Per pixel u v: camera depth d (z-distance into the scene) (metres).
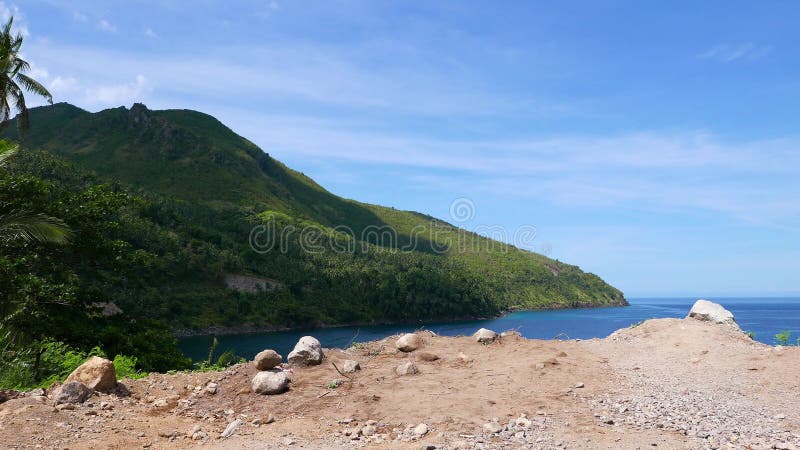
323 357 8.84
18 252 17.36
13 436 5.63
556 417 6.21
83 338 17.22
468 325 105.06
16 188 16.91
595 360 8.97
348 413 6.60
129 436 6.02
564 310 178.00
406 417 6.34
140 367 17.81
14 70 24.59
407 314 121.62
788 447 5.16
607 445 5.30
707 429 5.77
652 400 6.89
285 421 6.54
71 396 6.96
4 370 10.28
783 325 86.50
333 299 117.06
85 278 70.75
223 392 7.71
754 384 7.53
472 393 7.05
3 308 14.43
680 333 10.34
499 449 5.24
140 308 78.56
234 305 97.75
